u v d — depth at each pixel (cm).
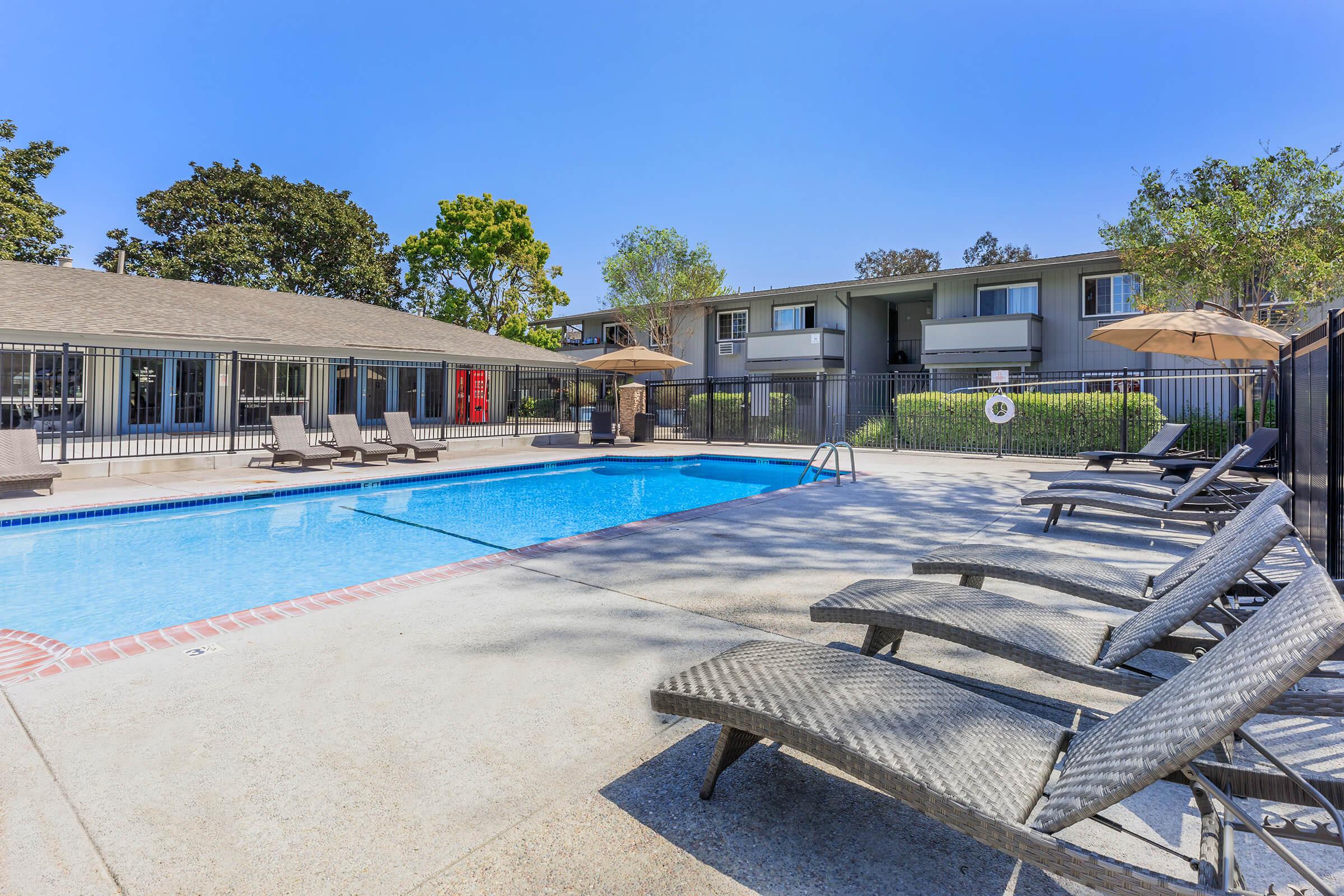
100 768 228
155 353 1678
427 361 2253
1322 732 249
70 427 1631
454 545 705
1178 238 1395
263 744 244
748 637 359
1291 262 1267
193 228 3472
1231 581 227
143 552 668
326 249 3675
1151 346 1008
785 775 230
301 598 431
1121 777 142
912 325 2661
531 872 179
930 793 158
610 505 1000
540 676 307
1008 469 1264
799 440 2012
